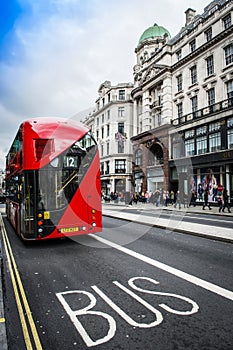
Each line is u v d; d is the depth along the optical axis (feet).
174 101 96.37
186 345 8.56
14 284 14.38
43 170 22.50
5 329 9.42
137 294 12.76
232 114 70.03
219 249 22.18
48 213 22.39
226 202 56.59
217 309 11.10
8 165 42.06
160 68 100.73
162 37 122.31
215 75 78.59
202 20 84.89
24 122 22.99
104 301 12.00
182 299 12.12
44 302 12.01
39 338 9.13
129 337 9.09
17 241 26.78
